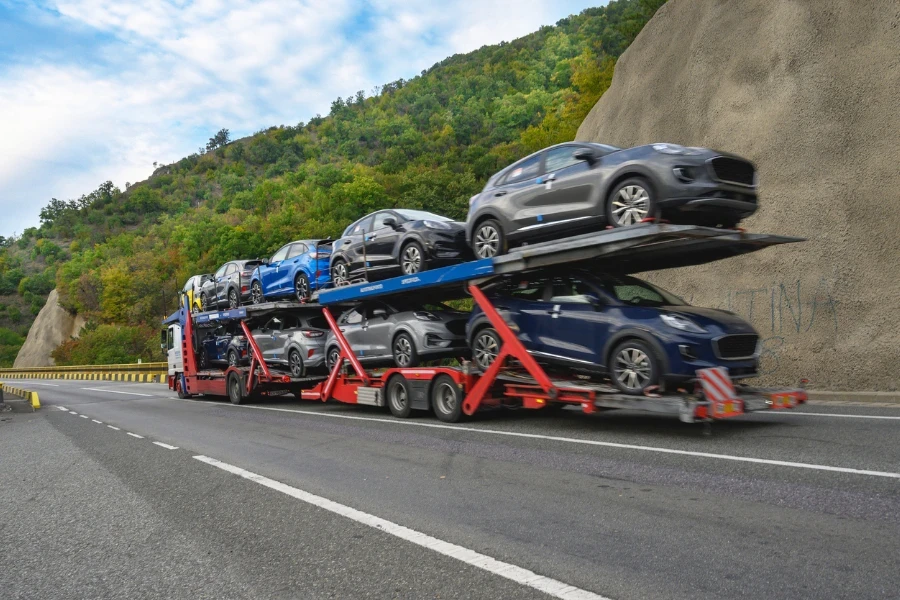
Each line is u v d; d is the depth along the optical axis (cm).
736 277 1409
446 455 732
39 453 984
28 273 18512
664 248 766
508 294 920
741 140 1498
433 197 7675
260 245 8388
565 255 794
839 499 461
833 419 816
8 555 466
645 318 743
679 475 562
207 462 793
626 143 1911
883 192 1215
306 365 1392
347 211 8912
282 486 627
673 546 389
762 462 588
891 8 1313
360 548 425
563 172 842
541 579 350
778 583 325
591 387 790
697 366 706
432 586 351
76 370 5456
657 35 1995
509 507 499
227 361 1808
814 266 1268
